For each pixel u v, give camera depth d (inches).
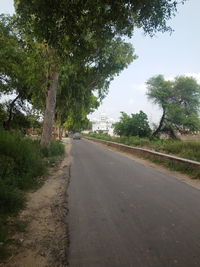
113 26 269.1
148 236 181.2
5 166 332.5
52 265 149.3
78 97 909.2
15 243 176.9
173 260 148.4
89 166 543.2
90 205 256.7
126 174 436.8
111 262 148.3
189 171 433.1
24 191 315.9
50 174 445.7
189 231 188.2
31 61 672.4
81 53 286.7
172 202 262.4
